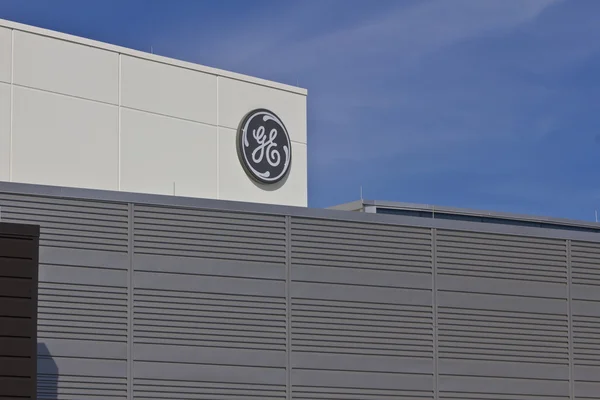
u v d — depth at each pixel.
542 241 27.81
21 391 19.42
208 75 38.53
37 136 34.62
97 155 35.78
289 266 24.78
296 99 40.69
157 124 37.16
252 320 24.22
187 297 23.70
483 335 26.64
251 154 38.88
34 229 20.00
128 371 22.92
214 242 24.14
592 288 28.27
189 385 23.41
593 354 27.95
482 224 27.14
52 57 35.19
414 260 26.14
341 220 25.50
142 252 23.47
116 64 36.53
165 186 37.09
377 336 25.41
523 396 26.88
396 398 25.39
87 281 22.88
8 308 19.58
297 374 24.47
